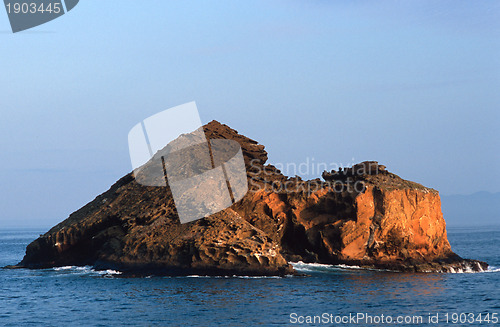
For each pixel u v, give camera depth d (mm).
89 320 45531
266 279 61312
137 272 63625
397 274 68625
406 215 72250
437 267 72750
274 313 47000
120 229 69750
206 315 46000
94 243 70375
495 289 60344
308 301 51750
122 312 47625
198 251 62562
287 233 73312
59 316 47219
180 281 59812
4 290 58312
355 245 70375
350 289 57844
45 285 60312
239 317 45500
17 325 44875
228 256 62625
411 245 72938
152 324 43656
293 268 64500
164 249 63875
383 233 70875
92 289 57188
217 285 57688
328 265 70500
